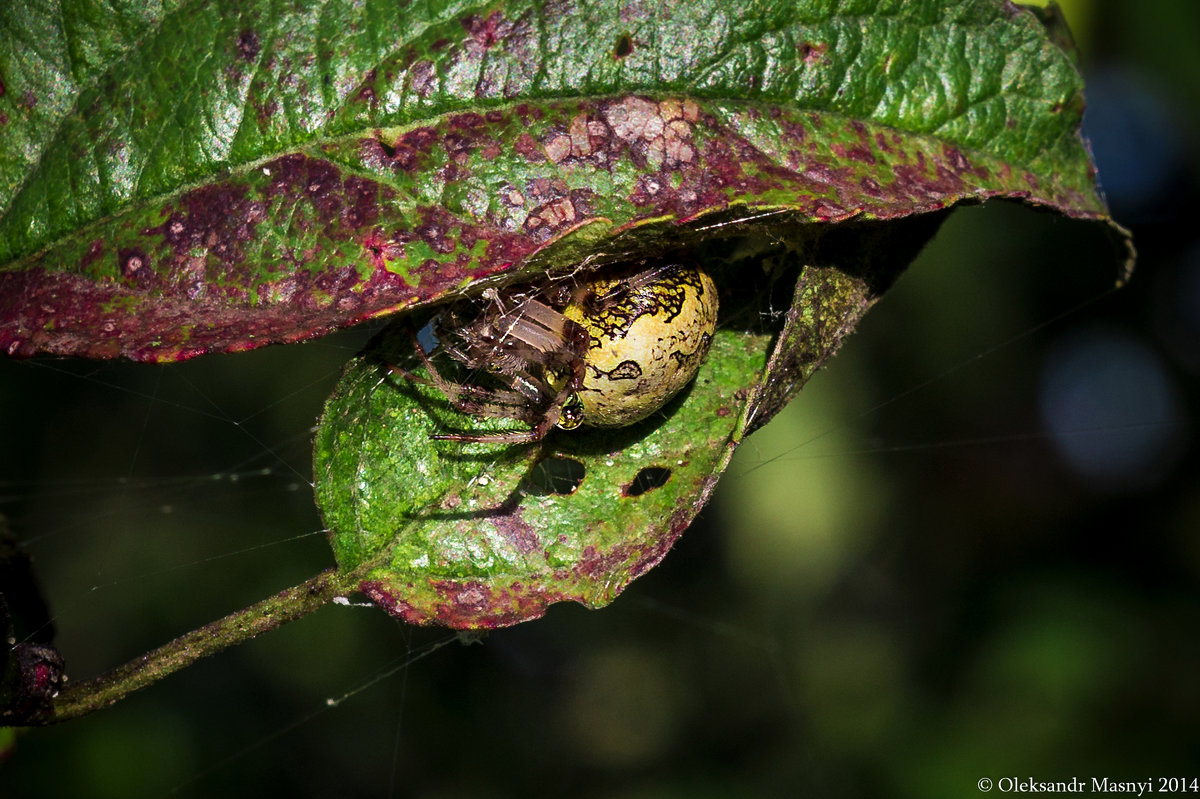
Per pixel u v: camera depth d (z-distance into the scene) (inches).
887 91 9.4
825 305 9.3
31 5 9.2
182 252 9.1
